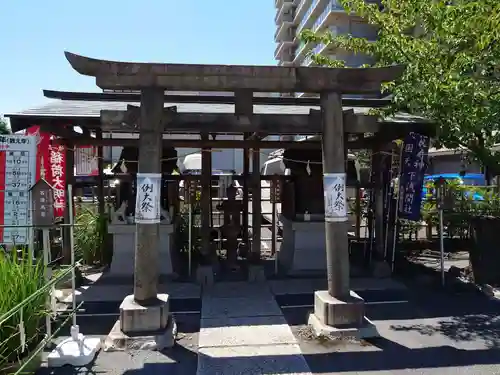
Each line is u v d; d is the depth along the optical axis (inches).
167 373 157.9
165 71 183.8
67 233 281.1
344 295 197.5
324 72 194.7
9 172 251.6
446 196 281.9
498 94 231.1
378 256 306.5
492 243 278.7
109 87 186.2
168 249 297.6
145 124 187.9
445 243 382.6
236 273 307.7
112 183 432.8
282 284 282.0
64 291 264.8
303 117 204.2
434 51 248.7
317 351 175.9
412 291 267.7
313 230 313.7
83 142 291.7
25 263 188.7
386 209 312.8
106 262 333.1
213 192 469.7
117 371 159.5
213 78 188.2
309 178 322.0
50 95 275.6
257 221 296.0
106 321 214.8
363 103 307.1
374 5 295.6
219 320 215.0
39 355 161.3
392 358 169.3
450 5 264.4
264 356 171.8
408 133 278.5
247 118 201.0
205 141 293.0
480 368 160.9
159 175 190.2
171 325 193.0
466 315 222.2
